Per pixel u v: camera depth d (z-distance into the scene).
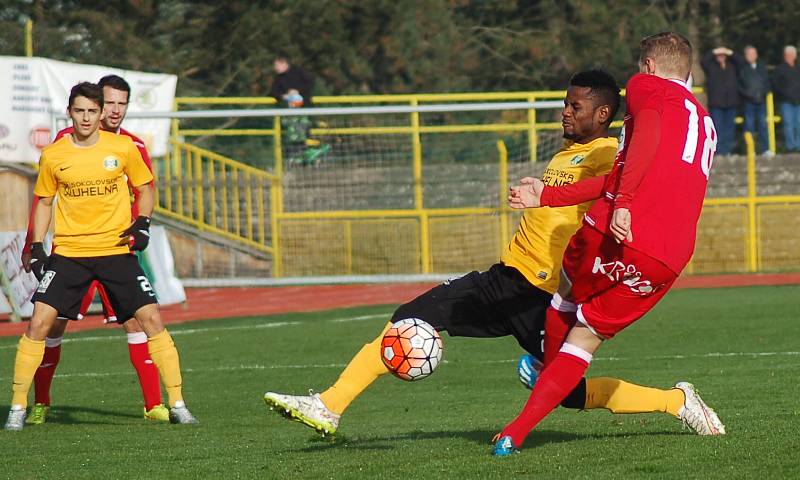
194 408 26.25
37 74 56.75
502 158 62.59
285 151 66.44
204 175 68.56
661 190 16.06
